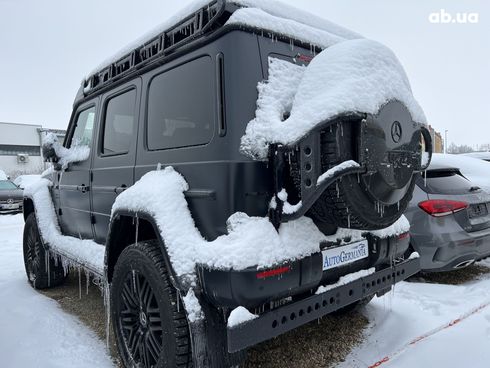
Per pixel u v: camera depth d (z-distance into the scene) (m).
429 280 4.41
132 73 2.89
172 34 2.52
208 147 2.14
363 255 2.49
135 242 2.62
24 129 45.50
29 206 4.89
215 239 2.07
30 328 3.25
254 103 2.06
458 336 2.86
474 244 4.01
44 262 4.35
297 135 1.88
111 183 3.09
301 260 2.04
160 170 2.49
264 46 2.18
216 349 2.04
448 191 4.11
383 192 2.09
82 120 3.88
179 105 2.41
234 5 2.17
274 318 1.93
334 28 2.80
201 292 2.03
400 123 2.18
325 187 1.87
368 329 3.11
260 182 2.00
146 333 2.43
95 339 3.13
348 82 1.96
